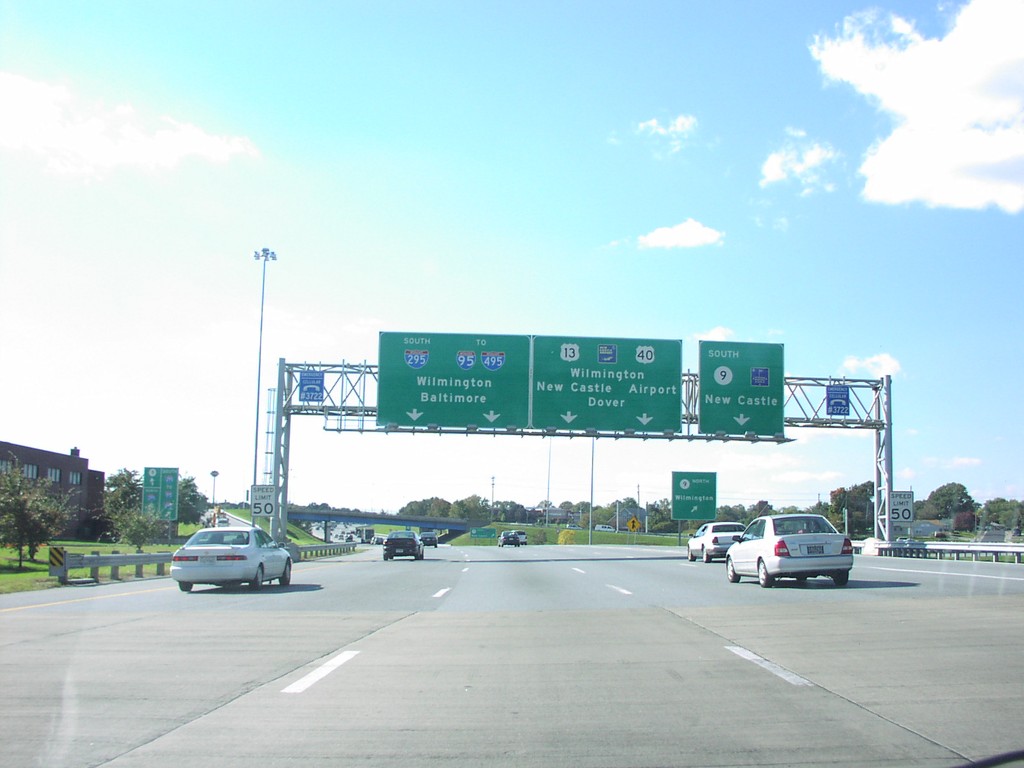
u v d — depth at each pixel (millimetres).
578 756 6996
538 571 31734
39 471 77438
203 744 7336
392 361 39531
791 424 41469
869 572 26516
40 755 7027
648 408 39469
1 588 22953
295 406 40750
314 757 6973
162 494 60406
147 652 11812
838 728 7742
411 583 25547
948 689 9227
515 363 39438
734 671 10391
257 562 22375
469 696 9148
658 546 72062
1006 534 62531
